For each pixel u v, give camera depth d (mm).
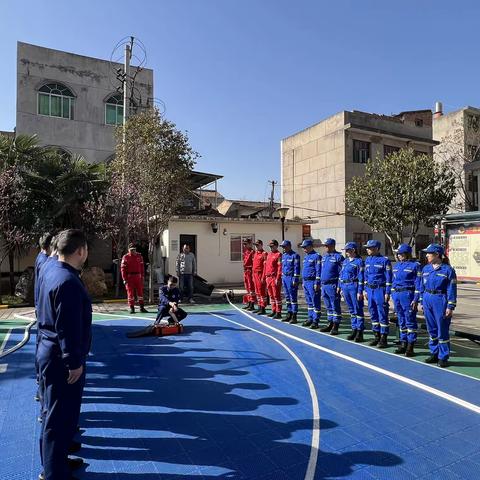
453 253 8508
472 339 8156
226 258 20812
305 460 3939
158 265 20516
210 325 10625
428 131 32344
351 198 22406
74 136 22750
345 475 3684
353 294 8883
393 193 20328
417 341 8914
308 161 32031
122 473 3711
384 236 29484
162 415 4953
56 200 16312
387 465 3855
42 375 3346
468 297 16750
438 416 4949
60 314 3199
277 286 11555
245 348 8180
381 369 6820
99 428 4594
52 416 3271
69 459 3809
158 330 9297
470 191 28484
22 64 21656
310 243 10531
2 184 14211
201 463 3883
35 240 15523
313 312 10328
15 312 13086
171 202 14188
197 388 5887
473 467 3828
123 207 15164
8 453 4066
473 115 33281
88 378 6320
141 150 13984
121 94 23969
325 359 7402
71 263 3494
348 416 4941
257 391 5770
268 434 4469
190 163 14406
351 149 28875
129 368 6840
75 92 22828
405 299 7723
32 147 16984
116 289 16172
